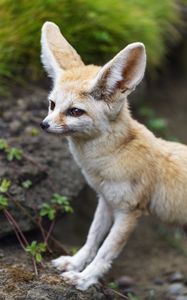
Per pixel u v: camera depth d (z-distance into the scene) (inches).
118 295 367.6
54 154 435.5
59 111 324.5
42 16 512.1
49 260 371.6
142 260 500.4
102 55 529.3
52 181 415.5
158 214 364.5
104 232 362.9
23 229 382.6
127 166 340.8
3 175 393.7
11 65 504.4
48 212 385.7
